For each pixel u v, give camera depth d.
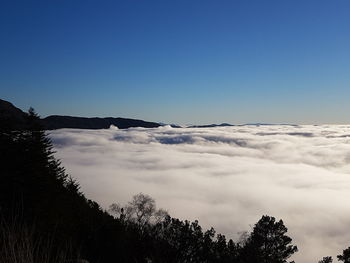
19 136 32.88
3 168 27.64
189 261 38.41
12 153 29.70
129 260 27.42
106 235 28.44
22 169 28.55
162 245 34.66
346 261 32.53
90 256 24.22
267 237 41.53
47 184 31.16
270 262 37.81
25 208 24.80
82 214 32.47
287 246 42.97
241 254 38.25
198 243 39.19
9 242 3.69
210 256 38.25
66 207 32.34
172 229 40.50
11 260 3.55
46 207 28.08
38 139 33.75
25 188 26.97
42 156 33.66
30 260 3.67
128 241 30.19
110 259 26.38
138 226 40.12
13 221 4.12
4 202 24.28
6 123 32.47
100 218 32.62
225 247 39.75
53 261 4.36
